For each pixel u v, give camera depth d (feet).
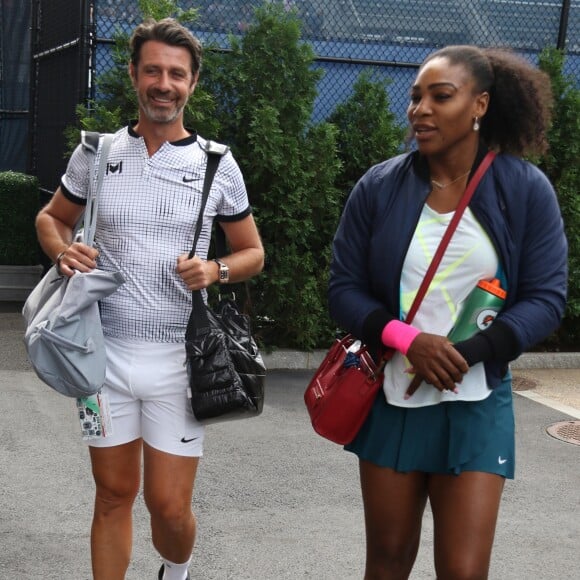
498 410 8.63
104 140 9.96
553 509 15.49
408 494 8.79
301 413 20.13
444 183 8.57
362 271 8.95
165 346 9.92
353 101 25.84
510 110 8.67
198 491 15.26
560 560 13.52
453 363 8.07
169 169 9.74
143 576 12.26
